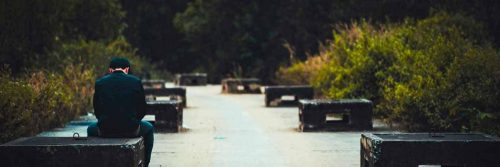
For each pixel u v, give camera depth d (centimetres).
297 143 4784
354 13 13800
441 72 5475
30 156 2870
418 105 5175
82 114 6794
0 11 7200
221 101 9562
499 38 8444
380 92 6494
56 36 8444
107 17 11625
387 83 6450
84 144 2875
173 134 5394
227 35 19662
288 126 6034
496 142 3022
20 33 7462
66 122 5972
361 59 6800
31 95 4762
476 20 8481
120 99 3100
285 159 4038
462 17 8000
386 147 3023
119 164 2867
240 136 5238
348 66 7088
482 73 5084
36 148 2869
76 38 10744
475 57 5212
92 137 3108
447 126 5069
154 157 4116
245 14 19388
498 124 4866
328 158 4056
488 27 8450
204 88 13950
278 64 18150
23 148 2872
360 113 5541
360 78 6762
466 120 5056
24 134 4541
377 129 5631
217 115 7212
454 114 5031
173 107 5506
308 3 16775
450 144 3028
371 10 12288
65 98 5738
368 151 3155
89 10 11162
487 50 6003
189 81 15238
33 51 8019
